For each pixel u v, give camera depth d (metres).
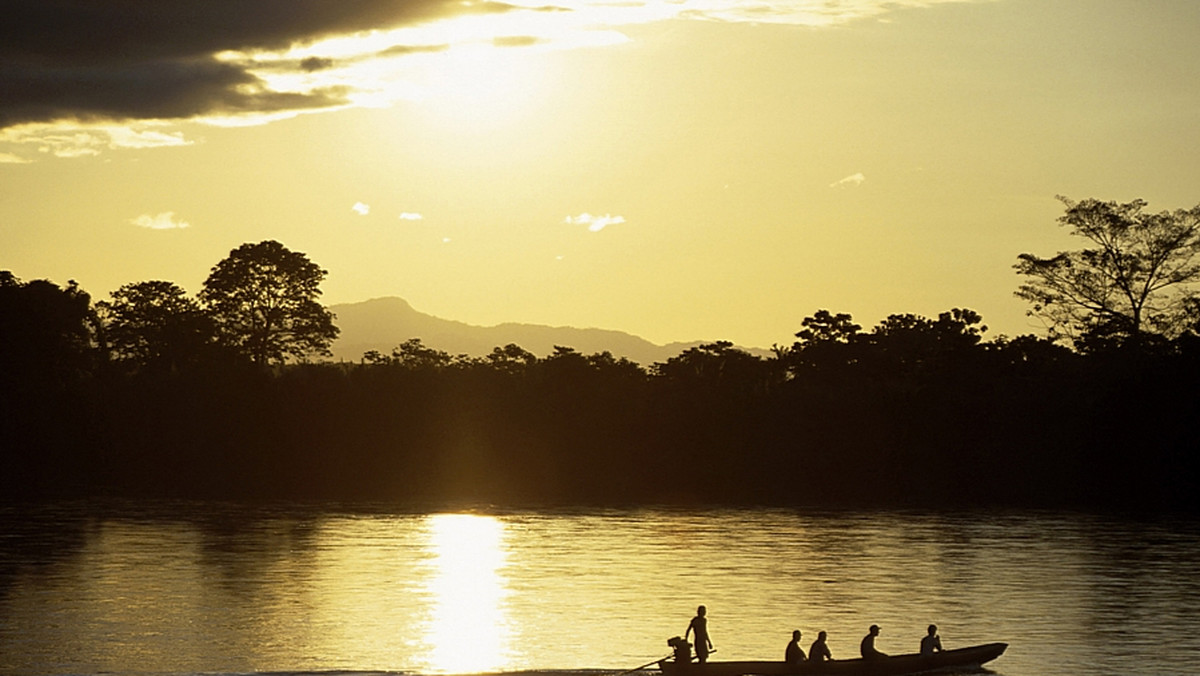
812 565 66.94
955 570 65.00
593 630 47.84
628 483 135.50
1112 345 125.12
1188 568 65.94
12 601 53.31
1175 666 42.03
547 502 113.19
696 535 82.81
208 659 42.47
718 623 49.69
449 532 83.38
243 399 137.38
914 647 45.38
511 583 59.38
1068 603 54.66
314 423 136.88
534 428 136.75
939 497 123.19
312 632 47.03
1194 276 127.75
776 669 39.34
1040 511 105.31
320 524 88.44
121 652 43.56
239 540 77.25
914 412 125.88
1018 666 42.00
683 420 133.12
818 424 129.25
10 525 85.88
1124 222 128.50
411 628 47.94
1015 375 128.50
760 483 131.38
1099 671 41.41
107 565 64.69
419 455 137.50
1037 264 131.00
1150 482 116.31
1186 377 113.94
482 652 43.84
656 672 40.06
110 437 133.50
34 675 40.28
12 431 128.88
